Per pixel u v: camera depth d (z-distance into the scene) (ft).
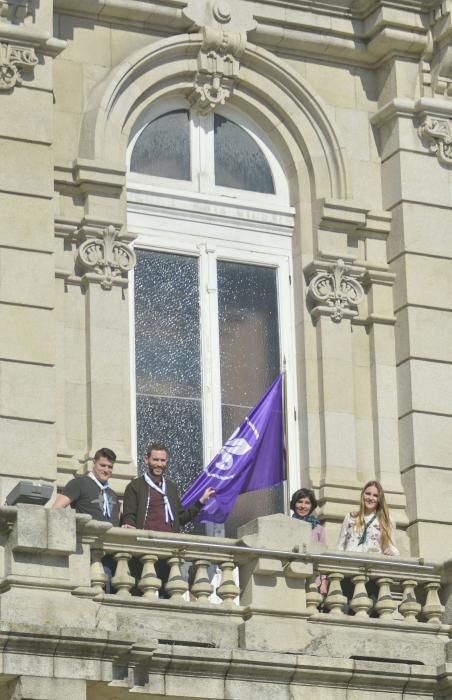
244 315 116.47
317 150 118.62
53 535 96.07
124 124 114.62
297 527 102.06
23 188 108.58
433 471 114.83
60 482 107.86
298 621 101.24
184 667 97.14
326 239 117.39
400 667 100.58
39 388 106.42
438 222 118.52
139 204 115.24
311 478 114.11
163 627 98.84
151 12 116.06
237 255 116.88
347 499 113.80
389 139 119.55
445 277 117.80
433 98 119.55
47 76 110.63
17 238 107.86
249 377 115.75
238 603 101.86
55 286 110.73
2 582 95.55
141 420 112.88
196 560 100.83
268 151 119.03
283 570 101.50
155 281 114.83
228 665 97.71
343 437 115.14
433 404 115.85
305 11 119.34
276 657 98.53
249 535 101.40
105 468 102.63
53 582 96.02
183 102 117.70
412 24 119.65
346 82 120.67
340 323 116.67
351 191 118.42
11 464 104.83
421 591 105.81
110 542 99.30
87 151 113.19
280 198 118.62
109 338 111.34
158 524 103.50
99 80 115.03
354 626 102.63
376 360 116.78
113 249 112.47
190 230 116.06
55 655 94.07
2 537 96.37
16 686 93.45
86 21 115.55
